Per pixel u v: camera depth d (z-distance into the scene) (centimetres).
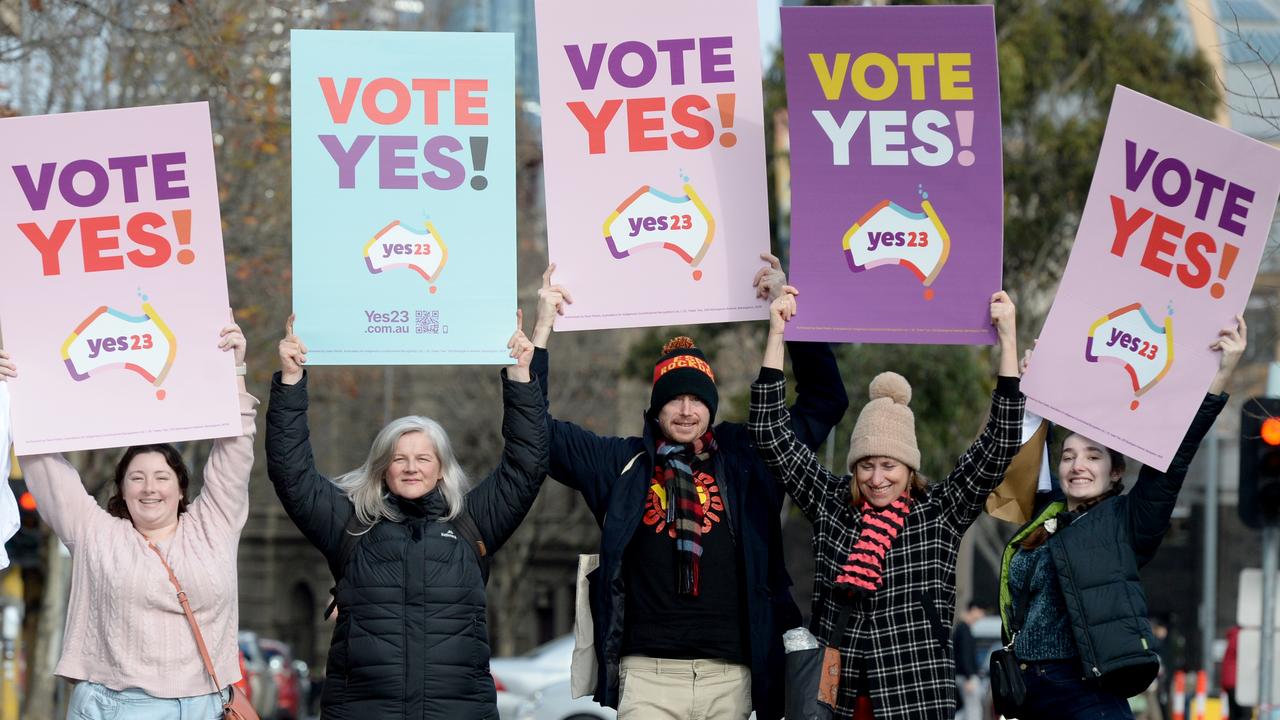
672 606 1545
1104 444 1623
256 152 4412
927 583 1514
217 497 1602
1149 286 1630
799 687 1497
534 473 1598
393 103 1661
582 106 1678
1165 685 4844
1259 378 5378
